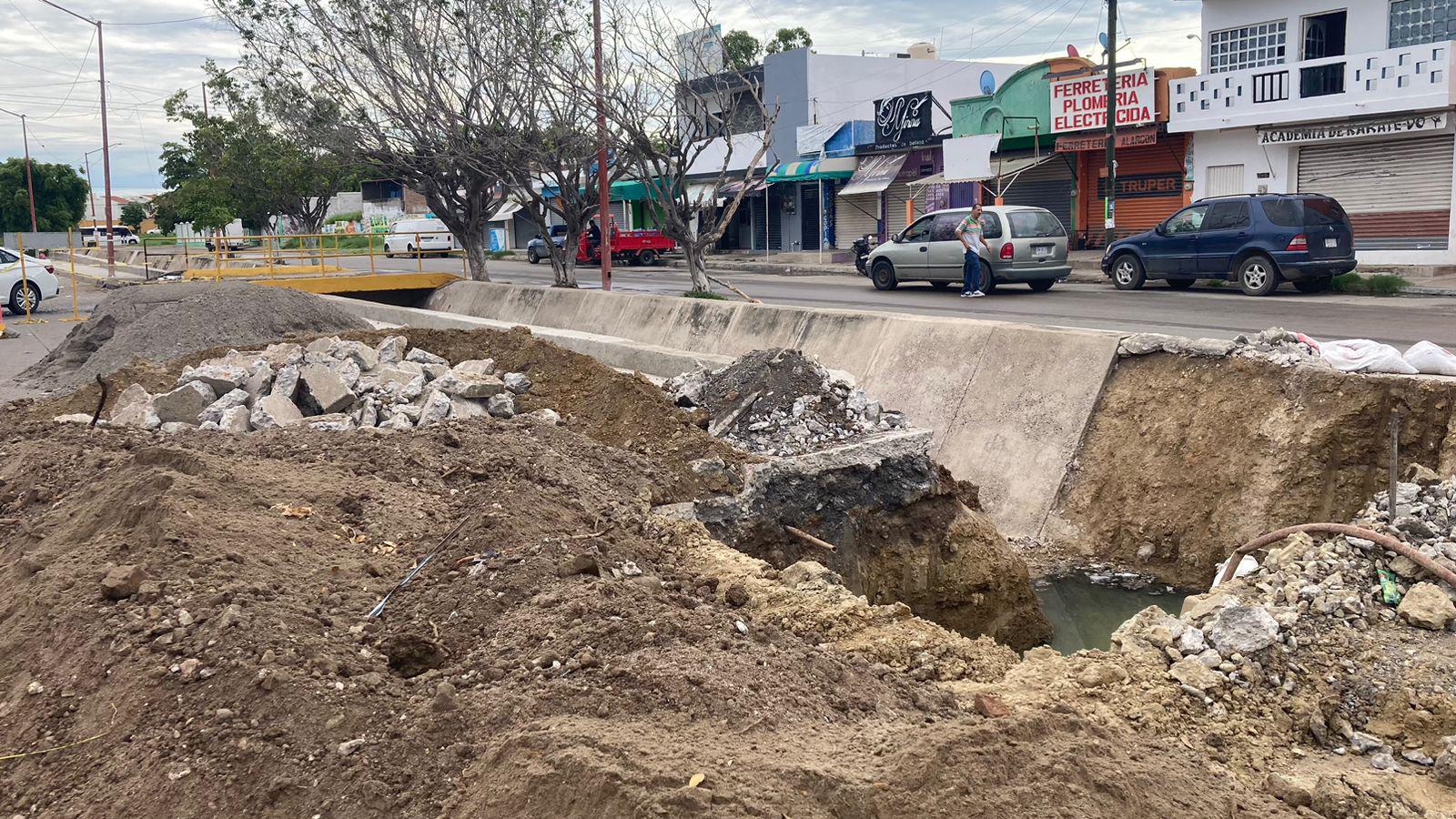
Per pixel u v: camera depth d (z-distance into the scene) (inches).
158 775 151.1
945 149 1251.2
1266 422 348.5
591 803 131.1
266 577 203.9
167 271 1430.9
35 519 258.1
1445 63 867.4
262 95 1330.0
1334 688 206.7
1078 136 1164.5
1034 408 410.6
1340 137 952.9
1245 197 792.3
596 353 524.4
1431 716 196.7
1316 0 989.8
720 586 233.9
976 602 344.5
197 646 174.4
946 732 144.0
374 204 2719.0
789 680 171.9
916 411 447.2
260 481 255.8
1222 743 186.5
